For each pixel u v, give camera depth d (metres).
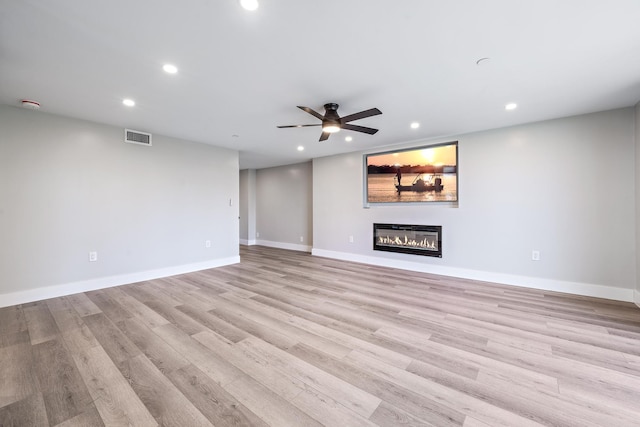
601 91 2.75
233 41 1.93
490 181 4.04
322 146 5.16
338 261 5.66
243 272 4.70
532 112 3.34
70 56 2.11
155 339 2.31
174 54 2.10
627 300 3.19
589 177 3.38
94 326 2.55
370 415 1.48
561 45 1.98
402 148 4.93
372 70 2.35
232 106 3.14
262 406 1.55
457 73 2.40
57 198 3.41
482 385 1.73
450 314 2.85
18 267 3.15
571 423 1.42
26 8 1.57
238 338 2.33
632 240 3.16
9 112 3.08
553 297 3.36
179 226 4.60
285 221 7.45
